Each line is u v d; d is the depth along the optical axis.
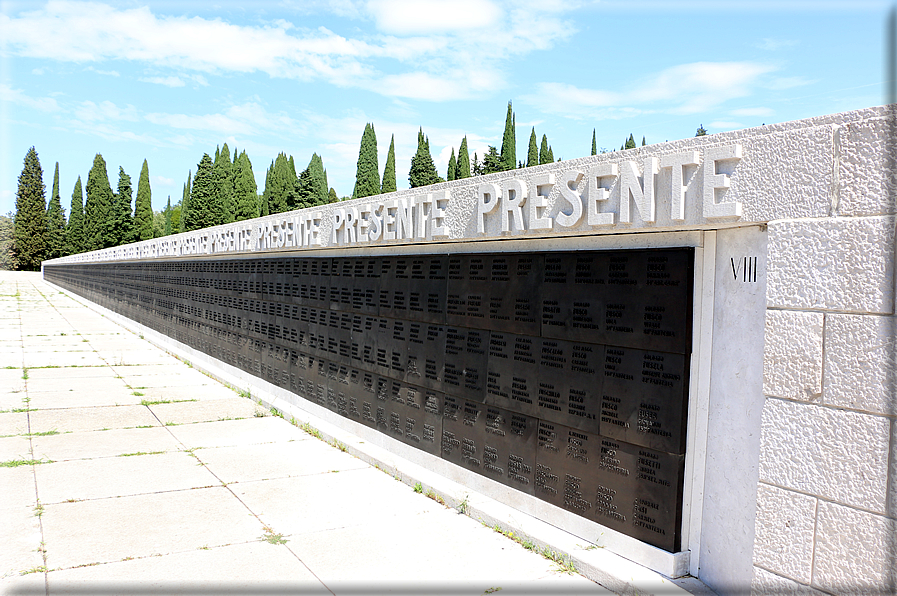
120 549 4.11
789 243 2.94
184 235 13.32
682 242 3.64
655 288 3.77
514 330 4.82
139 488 5.32
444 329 5.61
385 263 6.54
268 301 9.37
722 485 3.46
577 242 4.30
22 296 30.38
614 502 3.97
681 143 3.42
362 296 6.94
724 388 3.48
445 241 5.38
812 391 2.84
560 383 4.39
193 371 11.63
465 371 5.32
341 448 6.76
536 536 4.23
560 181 4.12
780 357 2.97
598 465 4.09
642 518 3.79
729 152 3.16
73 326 18.61
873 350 2.62
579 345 4.26
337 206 6.98
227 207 58.22
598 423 4.09
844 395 2.72
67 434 6.97
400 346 6.23
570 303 4.34
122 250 20.31
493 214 4.71
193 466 5.99
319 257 7.93
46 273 50.16
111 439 6.84
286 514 4.84
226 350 11.04
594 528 4.08
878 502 2.58
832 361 2.77
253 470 5.93
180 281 13.84
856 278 2.69
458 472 5.35
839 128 2.76
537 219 4.27
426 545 4.31
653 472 3.73
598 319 4.12
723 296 3.50
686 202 3.40
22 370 10.93
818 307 2.82
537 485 4.55
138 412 8.14
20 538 4.23
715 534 3.49
